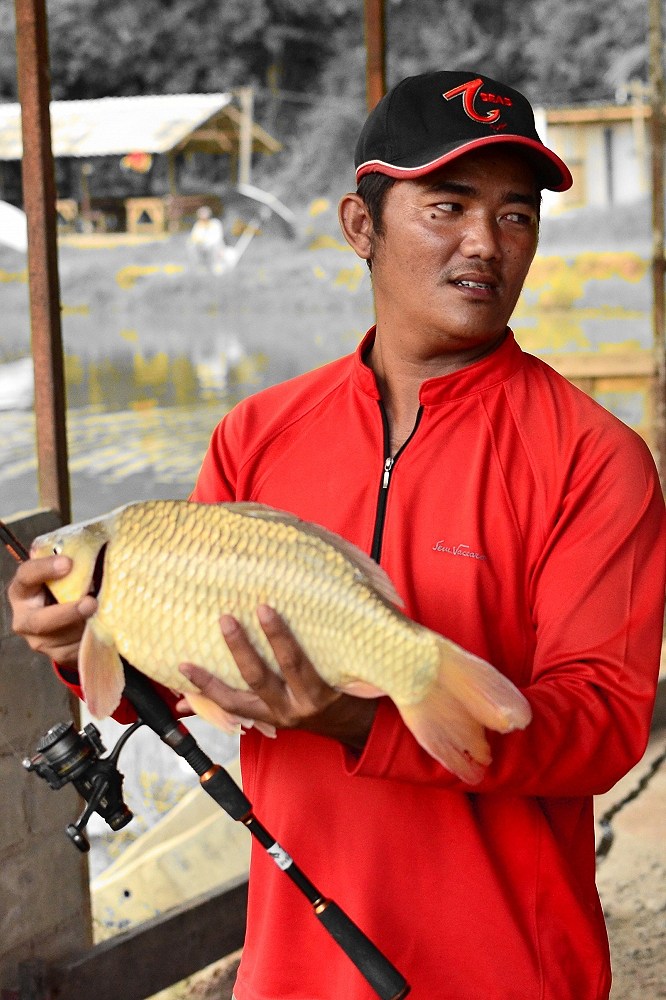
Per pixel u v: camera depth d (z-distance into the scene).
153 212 34.03
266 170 35.91
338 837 1.54
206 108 33.62
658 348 5.98
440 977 1.50
